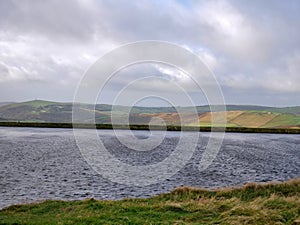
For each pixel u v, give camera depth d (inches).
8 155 1326.3
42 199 672.4
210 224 439.8
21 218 475.8
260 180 941.2
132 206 542.6
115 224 428.5
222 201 581.9
